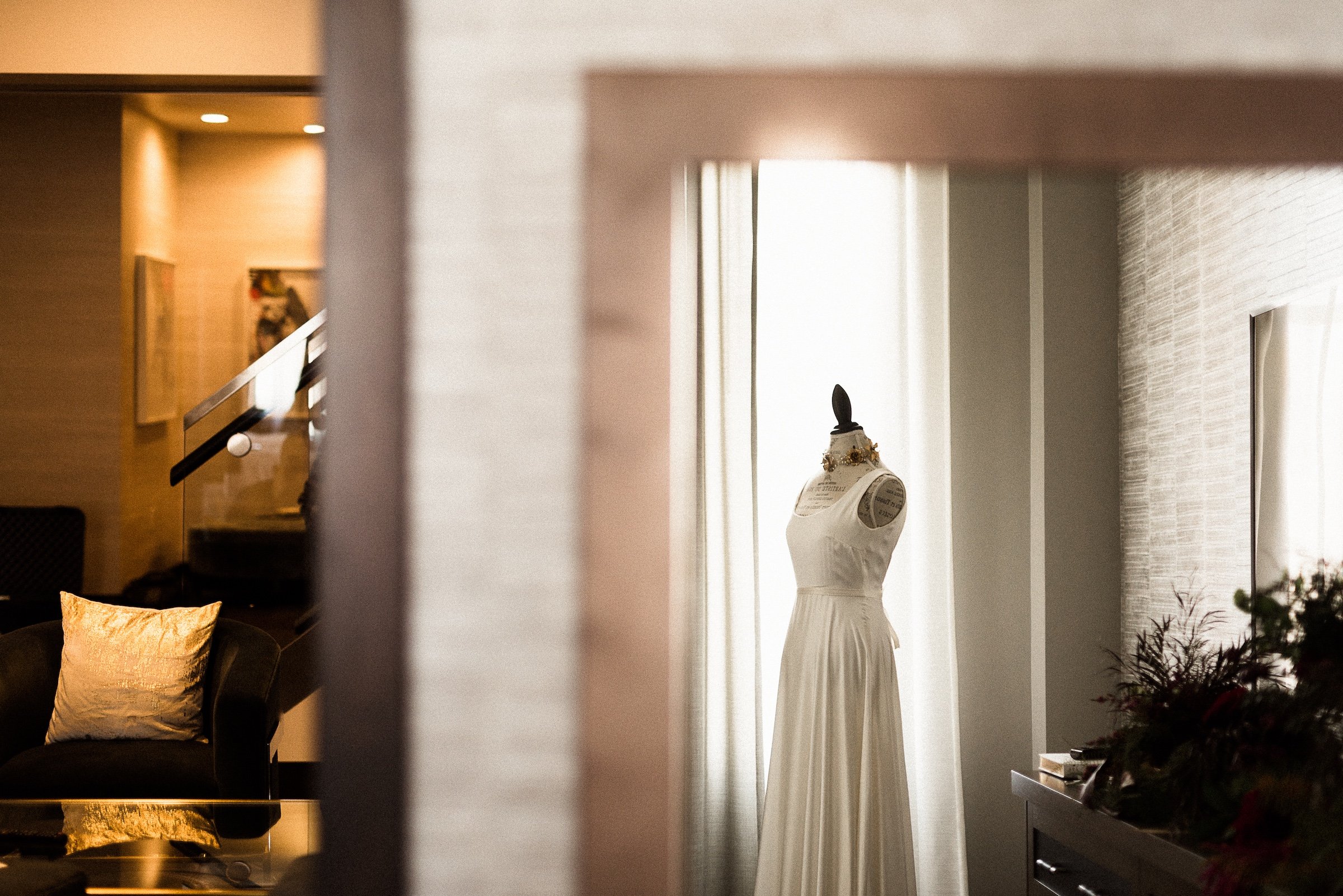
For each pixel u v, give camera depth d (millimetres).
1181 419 2756
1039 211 3221
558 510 850
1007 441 3334
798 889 2652
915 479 3271
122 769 2879
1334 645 1662
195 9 3475
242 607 3957
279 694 3201
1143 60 869
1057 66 867
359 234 842
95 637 3131
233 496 3990
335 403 839
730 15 861
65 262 4789
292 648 3920
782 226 3354
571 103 854
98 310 4801
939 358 3297
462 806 841
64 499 4770
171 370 5258
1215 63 869
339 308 841
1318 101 867
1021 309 3354
